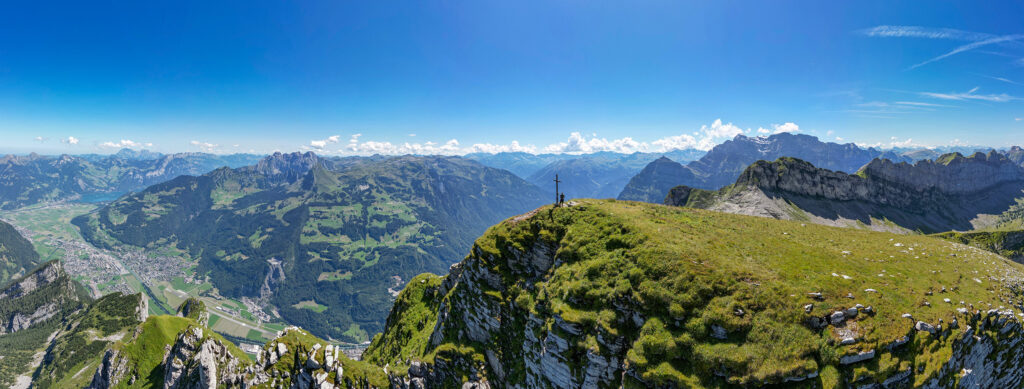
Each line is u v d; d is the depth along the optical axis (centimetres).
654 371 4781
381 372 8775
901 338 4353
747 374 4388
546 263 7225
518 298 6919
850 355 4244
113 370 14888
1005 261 7731
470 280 7850
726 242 6500
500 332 7119
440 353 7538
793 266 5669
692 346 4756
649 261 5672
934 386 4247
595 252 6456
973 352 4731
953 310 4875
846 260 6159
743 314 4766
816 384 4238
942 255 6900
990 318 5078
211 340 11038
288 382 8981
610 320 5434
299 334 11162
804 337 4481
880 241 7625
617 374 5231
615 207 8031
